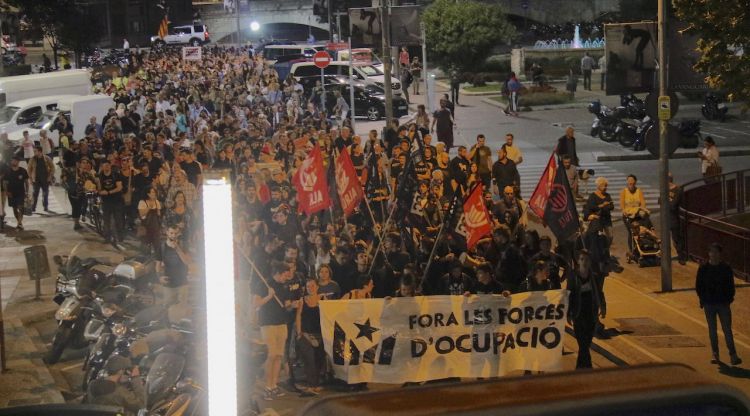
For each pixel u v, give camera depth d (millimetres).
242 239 14484
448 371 12836
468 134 39562
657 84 25078
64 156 26016
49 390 12727
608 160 32594
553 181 14914
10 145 29625
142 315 12320
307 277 13172
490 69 61312
